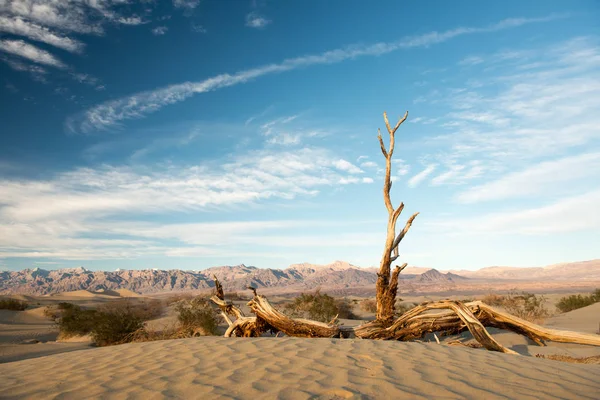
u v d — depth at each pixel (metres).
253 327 10.66
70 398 4.20
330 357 5.50
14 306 30.52
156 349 6.90
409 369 4.82
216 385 4.32
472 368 4.96
